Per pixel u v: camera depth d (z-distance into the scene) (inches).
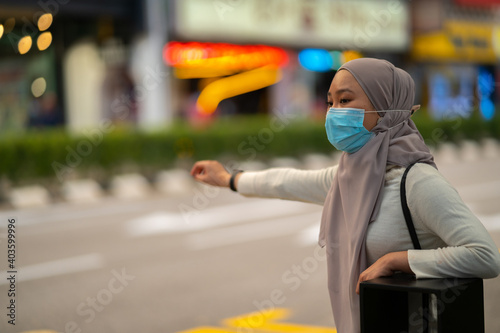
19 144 679.7
